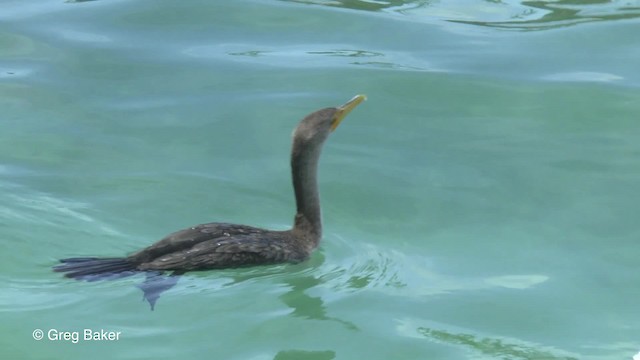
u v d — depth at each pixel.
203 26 20.34
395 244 14.08
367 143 16.70
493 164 16.12
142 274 12.39
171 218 14.45
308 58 19.17
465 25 20.48
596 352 11.77
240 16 20.77
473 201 15.20
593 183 15.66
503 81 18.39
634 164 16.12
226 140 16.70
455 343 11.88
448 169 16.02
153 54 19.28
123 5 21.12
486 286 13.10
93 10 20.94
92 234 13.84
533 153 16.45
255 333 11.91
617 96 17.94
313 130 13.31
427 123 17.25
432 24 20.50
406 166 16.06
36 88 18.11
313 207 13.54
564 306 12.72
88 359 11.30
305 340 11.80
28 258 13.10
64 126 16.98
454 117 17.42
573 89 18.16
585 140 16.81
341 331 12.02
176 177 15.57
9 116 17.19
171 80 18.44
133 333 11.77
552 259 13.80
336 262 13.55
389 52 19.42
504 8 21.38
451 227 14.58
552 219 14.78
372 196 15.28
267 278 12.88
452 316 12.43
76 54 19.23
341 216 14.77
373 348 11.73
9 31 20.05
